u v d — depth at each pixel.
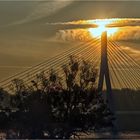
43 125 62.47
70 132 63.38
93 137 54.81
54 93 69.25
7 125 61.97
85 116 66.62
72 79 71.06
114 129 66.31
